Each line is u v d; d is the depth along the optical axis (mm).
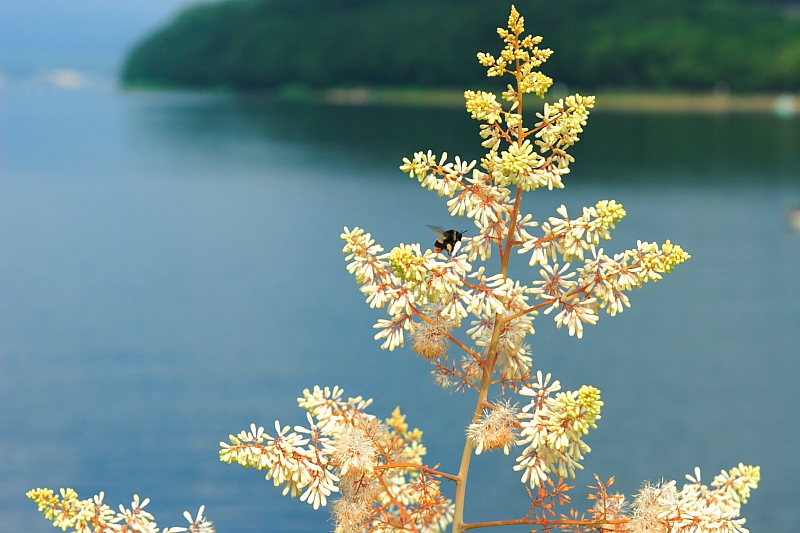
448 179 6844
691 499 6773
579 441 6418
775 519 36281
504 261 6988
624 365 54656
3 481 39875
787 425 44625
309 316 68312
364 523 7016
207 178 155875
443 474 6992
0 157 191000
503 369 7102
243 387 52281
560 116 6734
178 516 36531
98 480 40188
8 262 92000
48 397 51500
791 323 63656
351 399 7219
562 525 6934
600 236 6723
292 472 6602
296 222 111250
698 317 65938
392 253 6453
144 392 52094
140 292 78562
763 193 125938
